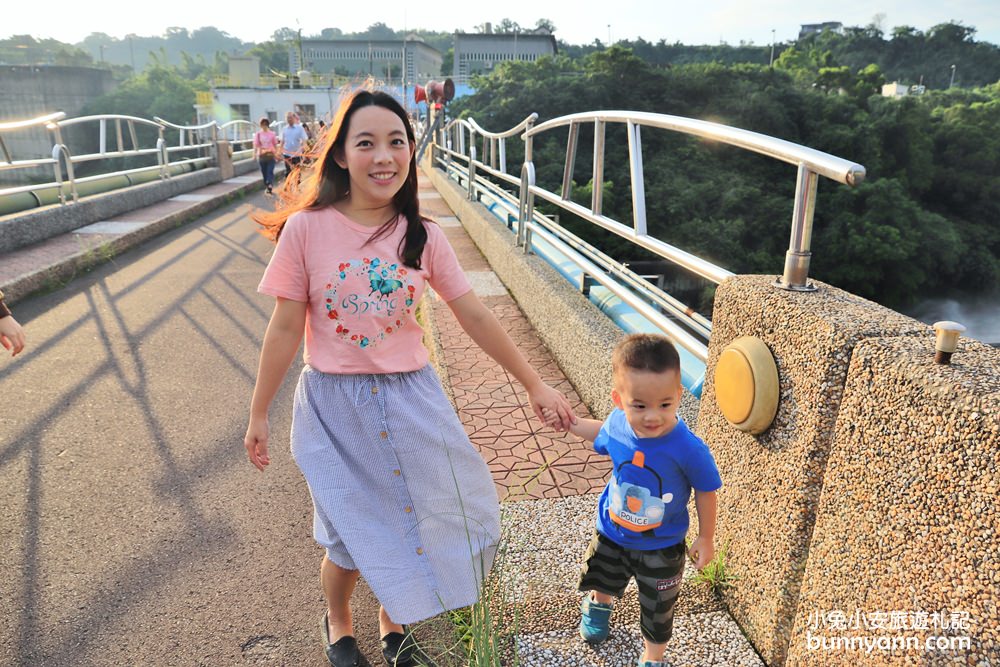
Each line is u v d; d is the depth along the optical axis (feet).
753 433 6.22
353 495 5.75
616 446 5.93
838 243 165.99
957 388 4.09
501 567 7.07
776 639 6.03
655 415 5.41
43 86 299.17
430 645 6.68
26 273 20.12
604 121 12.92
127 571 8.26
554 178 159.12
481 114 178.50
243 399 13.47
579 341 12.48
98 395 13.43
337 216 5.65
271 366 5.76
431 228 5.98
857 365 4.97
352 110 5.53
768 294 6.19
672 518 5.82
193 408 12.96
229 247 28.32
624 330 12.98
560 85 185.16
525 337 15.66
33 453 11.06
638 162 11.34
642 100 188.55
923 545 4.32
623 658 6.41
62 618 7.47
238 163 55.57
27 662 6.88
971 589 3.96
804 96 197.98
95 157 31.78
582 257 14.75
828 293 6.16
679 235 157.79
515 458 10.18
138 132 308.19
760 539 6.27
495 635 5.84
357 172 5.49
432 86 45.34
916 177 197.36
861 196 173.99
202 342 16.66
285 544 8.87
